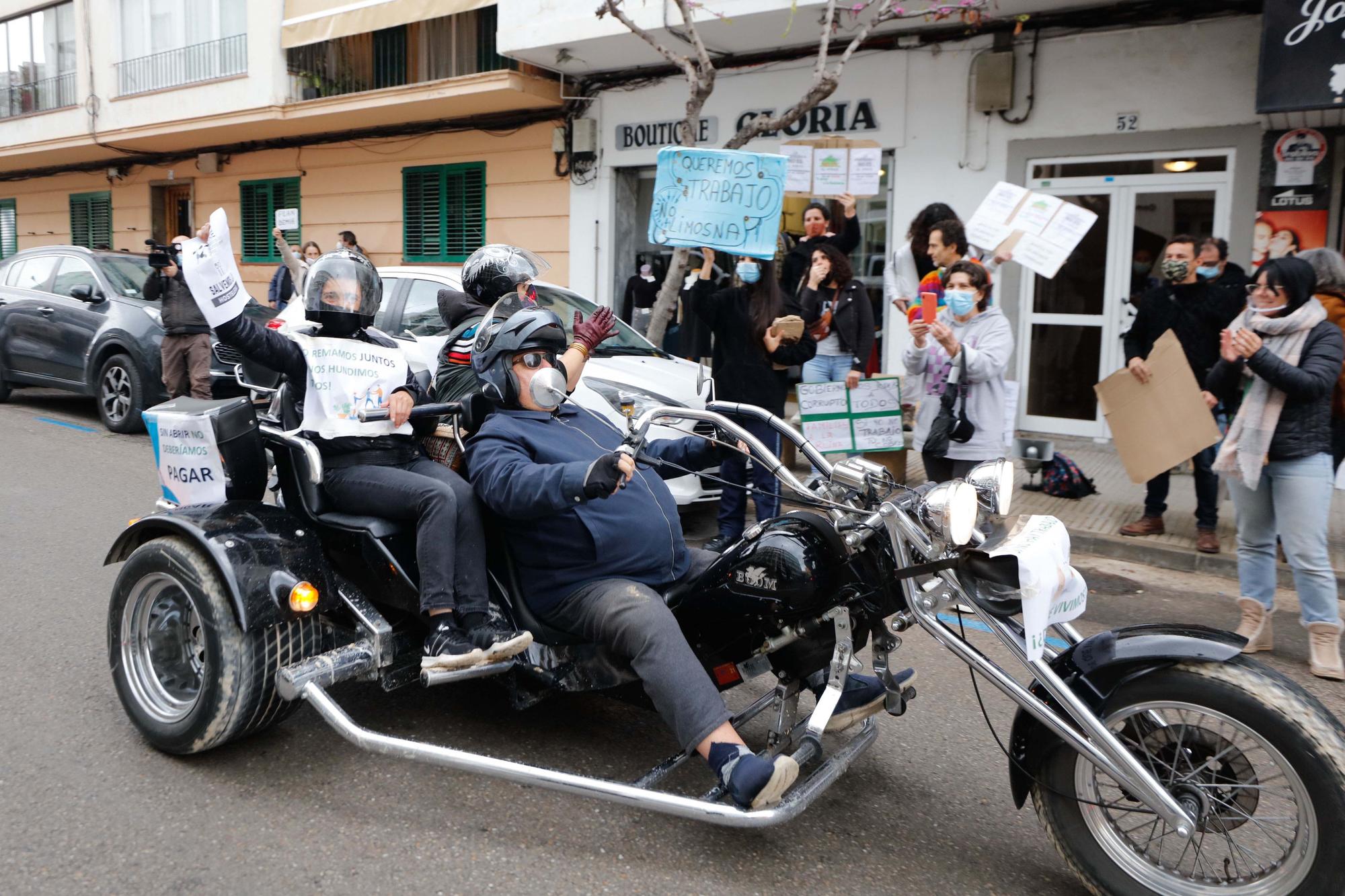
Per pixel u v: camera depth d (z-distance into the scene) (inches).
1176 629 106.7
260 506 136.3
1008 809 130.1
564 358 131.0
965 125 377.1
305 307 137.4
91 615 187.9
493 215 517.3
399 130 546.9
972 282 198.2
